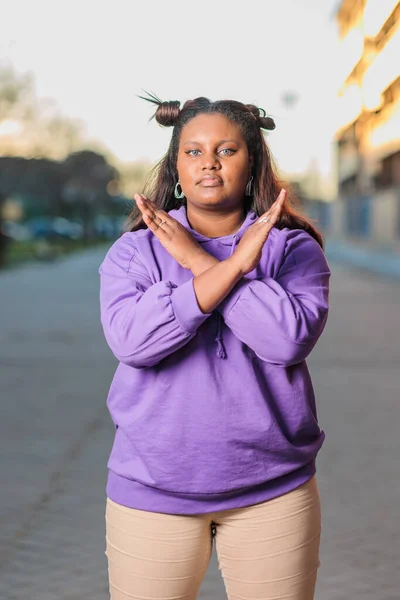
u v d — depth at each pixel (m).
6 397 8.77
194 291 2.12
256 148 2.35
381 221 49.91
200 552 2.29
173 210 2.42
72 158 64.38
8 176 58.81
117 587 2.32
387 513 5.15
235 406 2.22
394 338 13.21
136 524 2.27
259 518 2.27
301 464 2.30
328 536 4.77
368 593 4.04
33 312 17.75
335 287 24.41
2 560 4.44
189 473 2.23
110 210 85.44
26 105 51.19
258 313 2.16
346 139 51.59
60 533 4.83
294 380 2.30
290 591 2.29
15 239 60.78
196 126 2.28
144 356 2.18
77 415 7.91
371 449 6.66
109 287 2.33
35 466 6.21
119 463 2.31
